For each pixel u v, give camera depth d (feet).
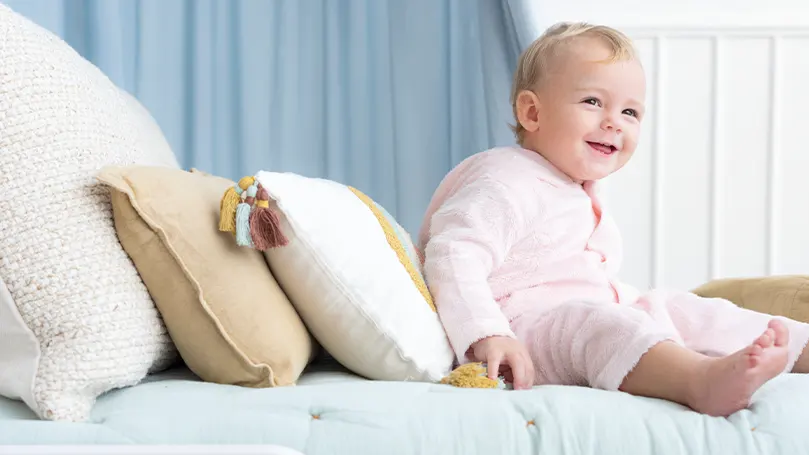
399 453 2.86
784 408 3.13
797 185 7.13
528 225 4.36
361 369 3.70
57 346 3.04
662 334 3.45
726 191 7.16
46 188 3.17
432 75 6.59
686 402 3.27
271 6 6.58
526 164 4.55
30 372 3.00
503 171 4.48
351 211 3.81
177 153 6.52
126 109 4.11
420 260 4.40
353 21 6.61
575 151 4.54
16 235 3.09
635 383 3.44
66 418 2.94
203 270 3.31
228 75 6.60
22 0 6.03
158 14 6.47
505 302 4.29
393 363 3.60
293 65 6.61
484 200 4.31
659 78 7.10
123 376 3.14
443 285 3.98
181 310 3.31
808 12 7.04
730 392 3.10
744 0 7.13
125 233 3.27
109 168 3.27
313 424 2.93
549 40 4.75
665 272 7.16
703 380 3.18
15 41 3.29
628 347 3.47
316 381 3.64
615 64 4.55
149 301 3.34
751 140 7.13
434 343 3.72
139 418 2.91
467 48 6.64
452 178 4.88
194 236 3.32
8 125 3.17
